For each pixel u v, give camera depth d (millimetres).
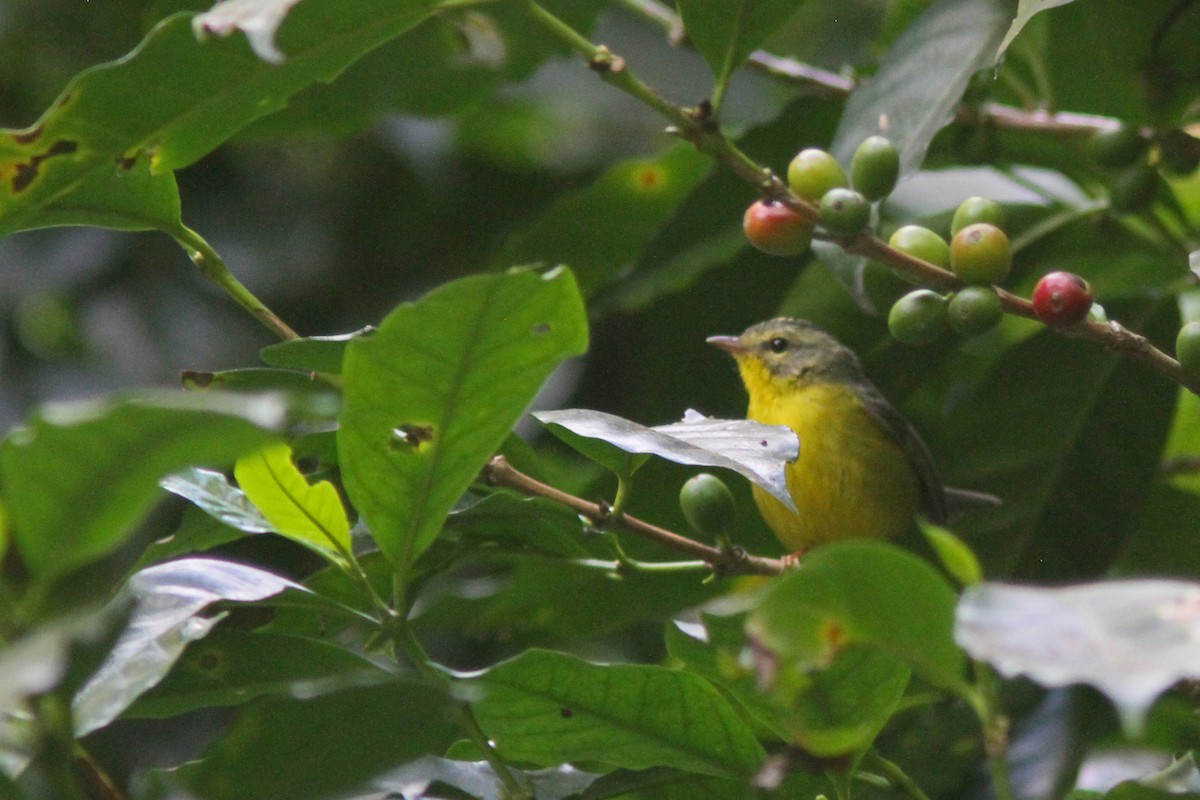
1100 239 9828
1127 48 8391
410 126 14688
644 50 13883
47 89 15227
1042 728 7746
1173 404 9383
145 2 14867
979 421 9656
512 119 16188
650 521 9836
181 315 14398
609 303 10836
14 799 4750
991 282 6684
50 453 4168
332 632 7305
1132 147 8531
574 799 6477
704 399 11508
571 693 6035
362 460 5785
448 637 11633
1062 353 9555
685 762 6203
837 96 10312
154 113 6625
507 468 7027
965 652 4945
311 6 6461
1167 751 8047
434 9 6762
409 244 14938
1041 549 9359
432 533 6023
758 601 4496
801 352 12125
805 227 6918
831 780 6059
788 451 6492
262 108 6887
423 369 5438
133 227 7000
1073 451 9477
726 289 11117
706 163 11008
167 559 7523
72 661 4848
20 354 14078
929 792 7680
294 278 14711
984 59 7805
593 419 6531
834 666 5219
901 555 4426
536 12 6910
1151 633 3922
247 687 6227
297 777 5359
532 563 9531
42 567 4406
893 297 10180
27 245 14414
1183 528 9977
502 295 5145
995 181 12562
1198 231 9547
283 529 6281
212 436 4160
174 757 11320
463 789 6180
